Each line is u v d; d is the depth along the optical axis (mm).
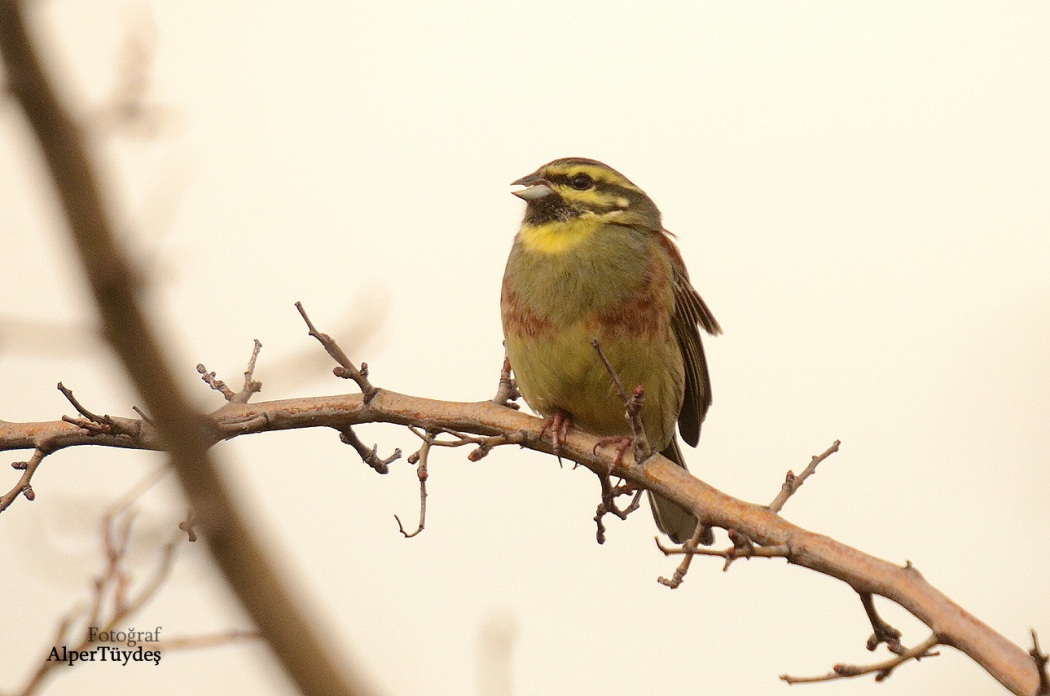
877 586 8883
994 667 8203
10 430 10930
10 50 4410
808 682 8539
